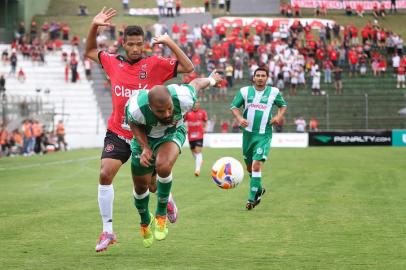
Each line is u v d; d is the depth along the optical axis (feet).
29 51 208.33
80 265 33.47
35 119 169.17
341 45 220.23
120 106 36.29
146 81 36.35
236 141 184.03
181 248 37.91
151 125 33.73
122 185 76.13
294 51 207.82
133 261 34.42
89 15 248.52
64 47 216.33
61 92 200.23
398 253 36.19
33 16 245.04
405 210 54.03
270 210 54.19
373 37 225.35
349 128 195.83
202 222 47.55
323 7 264.31
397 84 206.59
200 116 90.43
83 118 195.72
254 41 215.31
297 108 196.95
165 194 34.65
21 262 34.19
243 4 262.67
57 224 46.91
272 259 34.73
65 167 107.24
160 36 36.29
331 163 115.14
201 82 35.63
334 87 204.85
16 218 49.98
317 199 62.13
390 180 83.05
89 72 203.41
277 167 105.70
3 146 145.38
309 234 42.37
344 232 43.09
